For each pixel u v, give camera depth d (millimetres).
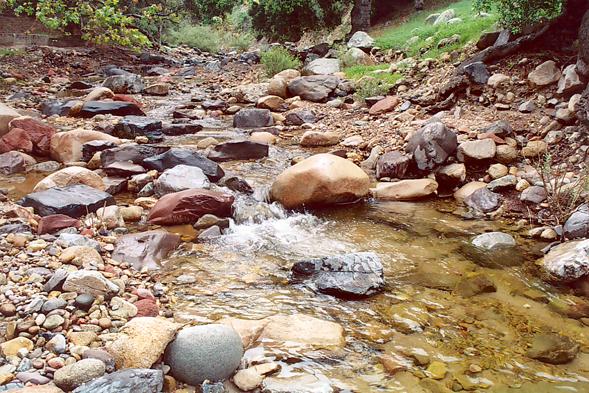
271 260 4734
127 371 2773
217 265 4602
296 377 3111
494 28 10406
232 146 7742
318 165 6078
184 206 5426
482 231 5418
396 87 10656
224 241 5109
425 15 18906
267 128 9523
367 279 4211
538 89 8000
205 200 5516
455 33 11836
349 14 24047
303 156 7848
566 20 8328
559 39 8414
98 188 6145
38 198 5395
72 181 6004
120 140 7934
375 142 8117
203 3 32094
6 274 3924
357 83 11508
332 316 3828
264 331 3549
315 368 3205
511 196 6109
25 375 2799
